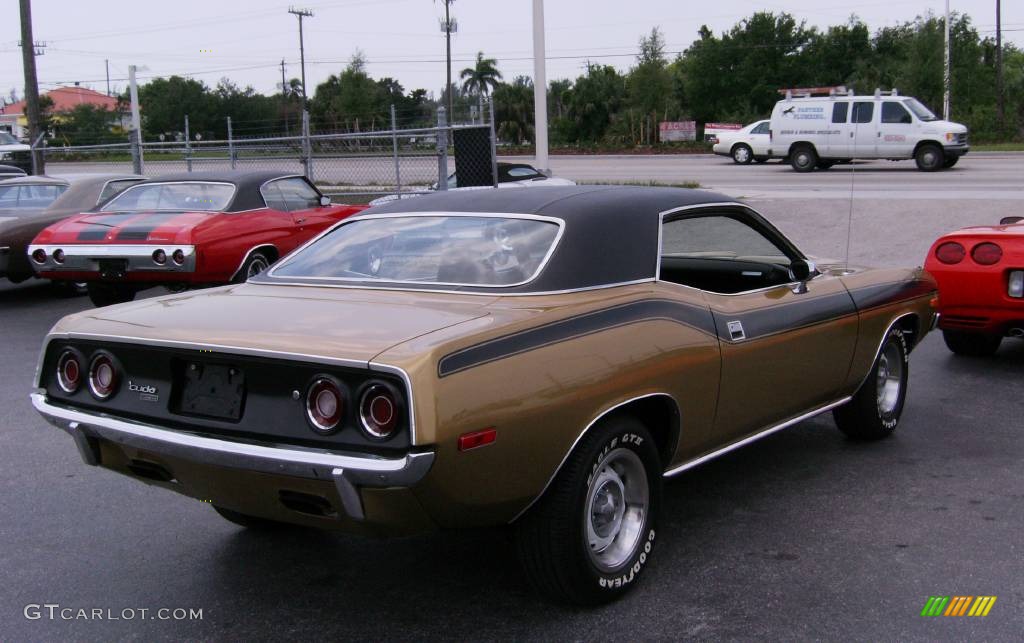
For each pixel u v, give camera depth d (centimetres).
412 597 359
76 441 343
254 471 295
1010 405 611
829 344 464
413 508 286
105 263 870
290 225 967
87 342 338
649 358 350
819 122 2509
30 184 1110
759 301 422
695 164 3109
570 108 5028
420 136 1630
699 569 375
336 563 392
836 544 397
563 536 323
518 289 343
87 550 408
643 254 378
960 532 408
